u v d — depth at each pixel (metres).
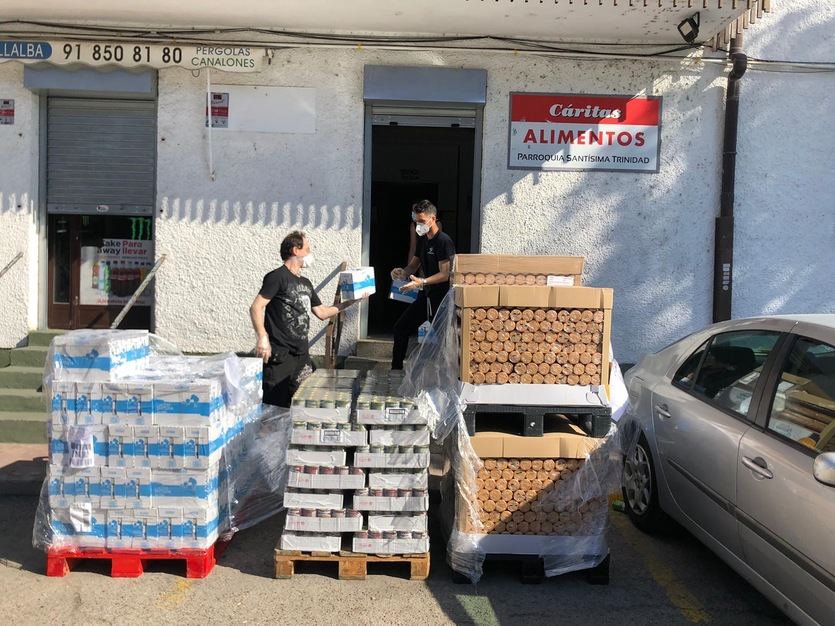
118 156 8.05
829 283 7.91
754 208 7.86
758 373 4.18
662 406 5.01
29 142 7.79
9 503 5.75
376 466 4.38
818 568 3.30
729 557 4.11
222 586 4.35
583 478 4.39
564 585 4.46
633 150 7.78
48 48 7.43
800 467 3.50
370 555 4.42
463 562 4.39
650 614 4.11
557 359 4.40
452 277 5.00
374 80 7.62
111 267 8.27
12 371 7.46
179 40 7.48
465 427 4.38
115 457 4.37
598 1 6.60
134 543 4.40
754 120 7.81
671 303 7.88
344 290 6.14
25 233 7.84
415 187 9.91
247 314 7.81
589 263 7.85
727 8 6.67
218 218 7.77
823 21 7.76
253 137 7.74
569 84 7.74
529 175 7.78
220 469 4.63
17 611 4.02
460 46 7.63
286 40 7.57
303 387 4.80
